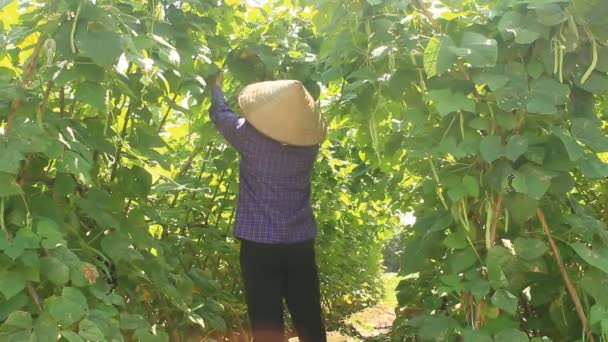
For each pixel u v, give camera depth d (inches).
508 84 78.5
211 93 114.7
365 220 230.8
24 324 62.4
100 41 69.1
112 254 79.2
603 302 77.0
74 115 91.8
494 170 80.2
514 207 79.9
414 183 151.9
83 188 86.5
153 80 90.7
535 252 78.3
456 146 81.4
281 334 104.6
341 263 230.7
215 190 143.5
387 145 101.9
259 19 132.0
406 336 123.0
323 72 113.8
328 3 95.9
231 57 119.0
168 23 98.0
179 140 144.7
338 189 201.8
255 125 102.0
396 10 93.0
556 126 80.4
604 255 78.1
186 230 137.1
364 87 99.0
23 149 65.7
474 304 82.4
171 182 102.9
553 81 78.4
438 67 77.6
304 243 107.3
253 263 104.9
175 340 103.5
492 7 87.7
